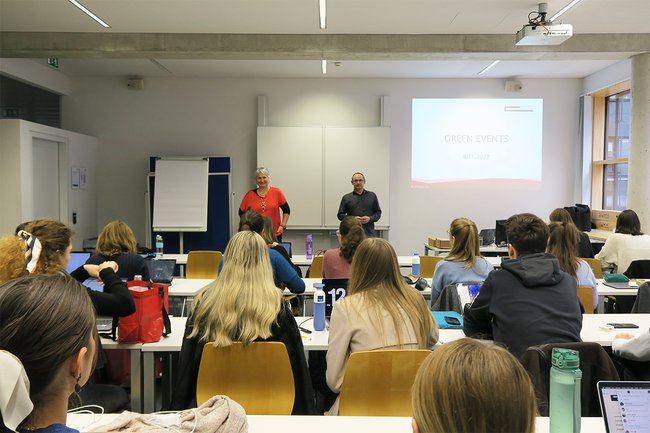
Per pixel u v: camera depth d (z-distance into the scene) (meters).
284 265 3.20
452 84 7.41
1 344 0.71
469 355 0.73
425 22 4.96
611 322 2.70
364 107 7.43
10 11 4.68
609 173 7.22
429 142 7.45
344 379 1.74
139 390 2.31
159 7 4.56
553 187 7.47
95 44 5.31
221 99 7.45
